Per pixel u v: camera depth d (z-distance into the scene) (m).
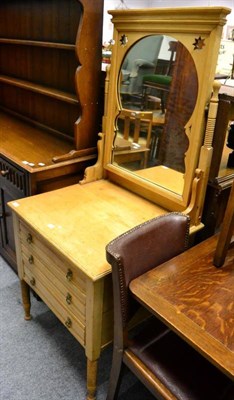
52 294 1.43
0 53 2.50
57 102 2.05
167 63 1.30
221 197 1.38
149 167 1.50
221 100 1.18
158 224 1.15
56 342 1.63
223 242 1.07
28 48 2.19
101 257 1.18
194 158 1.27
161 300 0.95
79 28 1.49
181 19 1.17
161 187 1.45
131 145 1.55
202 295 0.98
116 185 1.69
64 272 1.28
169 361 1.08
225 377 1.03
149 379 1.04
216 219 1.44
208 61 1.14
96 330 1.22
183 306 0.93
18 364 1.51
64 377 1.47
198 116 1.22
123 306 1.04
